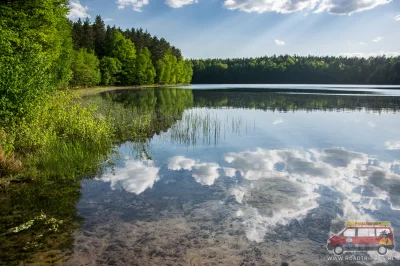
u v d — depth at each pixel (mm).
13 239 4809
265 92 51938
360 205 6273
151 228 5277
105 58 61500
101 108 20125
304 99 36281
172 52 100062
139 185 7457
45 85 11203
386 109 25250
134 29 87625
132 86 69375
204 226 5371
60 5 23828
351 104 29734
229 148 11602
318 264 4293
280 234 5113
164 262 4266
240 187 7332
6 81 9648
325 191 7059
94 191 7023
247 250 4617
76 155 9219
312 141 12820
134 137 13508
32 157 8828
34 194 6758
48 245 4645
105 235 5008
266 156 10320
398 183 7578
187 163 9492
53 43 24094
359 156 10242
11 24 17625
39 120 11336
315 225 5426
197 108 26016
